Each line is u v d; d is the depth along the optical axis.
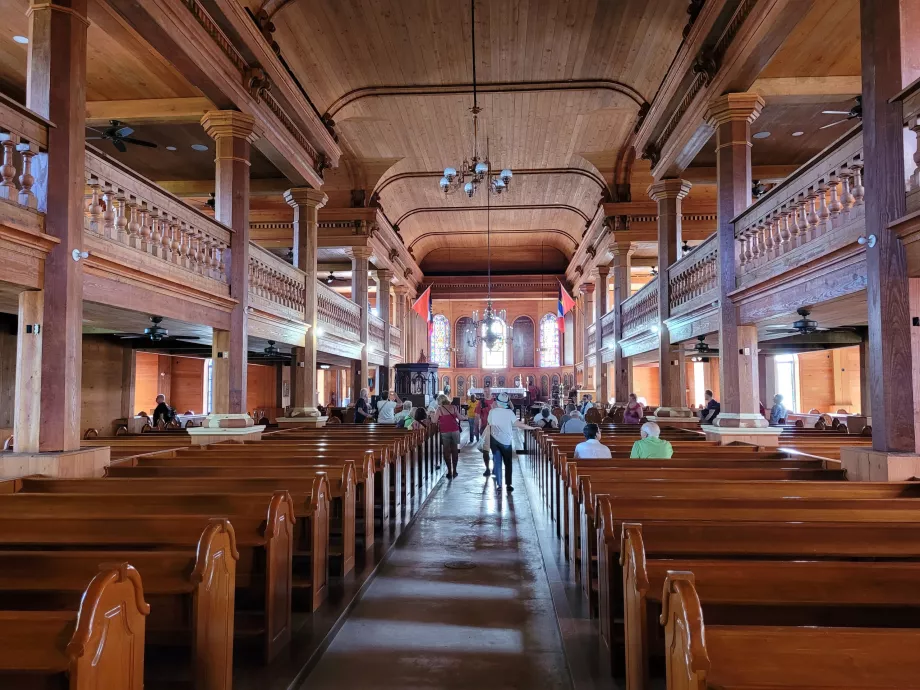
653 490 4.80
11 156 5.18
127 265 6.44
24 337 5.46
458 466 14.30
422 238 25.69
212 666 3.26
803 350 15.88
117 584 2.30
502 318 33.09
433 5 10.19
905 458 5.23
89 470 5.76
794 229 7.20
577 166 17.66
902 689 1.78
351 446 8.09
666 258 12.18
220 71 8.30
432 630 4.55
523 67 12.19
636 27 10.66
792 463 6.38
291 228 17.70
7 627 2.13
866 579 2.71
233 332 8.93
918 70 5.39
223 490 5.17
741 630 1.93
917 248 5.18
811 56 8.45
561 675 3.85
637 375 29.75
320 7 10.04
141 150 12.16
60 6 5.67
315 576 4.79
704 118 9.35
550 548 6.75
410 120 14.65
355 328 16.92
